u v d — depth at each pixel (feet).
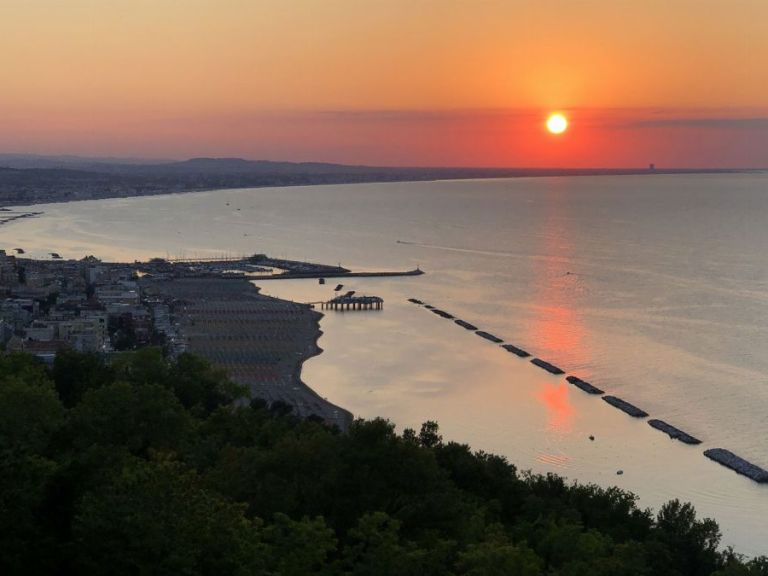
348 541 414.21
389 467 456.04
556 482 554.46
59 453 477.36
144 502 333.83
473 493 524.52
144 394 530.27
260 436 590.96
